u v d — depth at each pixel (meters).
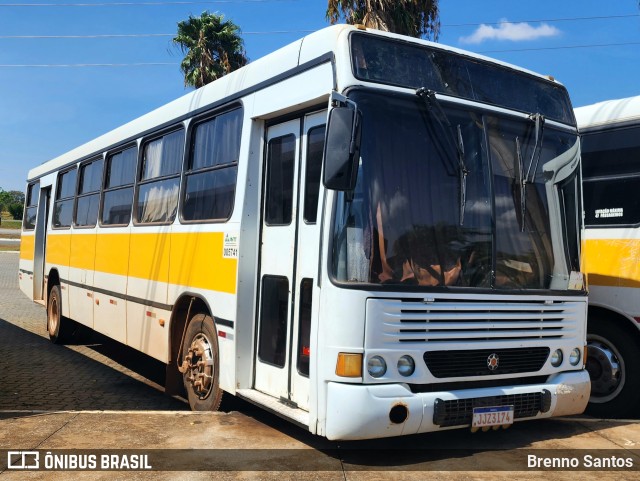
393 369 4.55
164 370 9.72
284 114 5.64
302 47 5.34
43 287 13.12
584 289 5.64
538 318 5.25
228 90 6.45
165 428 5.51
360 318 4.49
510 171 5.33
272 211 5.73
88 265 9.98
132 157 8.81
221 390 6.09
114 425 5.59
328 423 4.48
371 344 4.49
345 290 4.50
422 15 15.82
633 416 6.64
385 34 5.04
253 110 5.92
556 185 5.64
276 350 5.45
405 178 4.80
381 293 4.54
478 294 4.90
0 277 25.73
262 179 5.91
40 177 13.67
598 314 6.93
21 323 14.35
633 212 6.66
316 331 4.65
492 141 5.27
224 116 6.52
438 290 4.74
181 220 7.07
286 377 5.24
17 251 41.59
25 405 7.37
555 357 5.34
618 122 6.94
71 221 11.16
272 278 5.61
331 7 15.90
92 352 11.06
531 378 5.25
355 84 4.76
